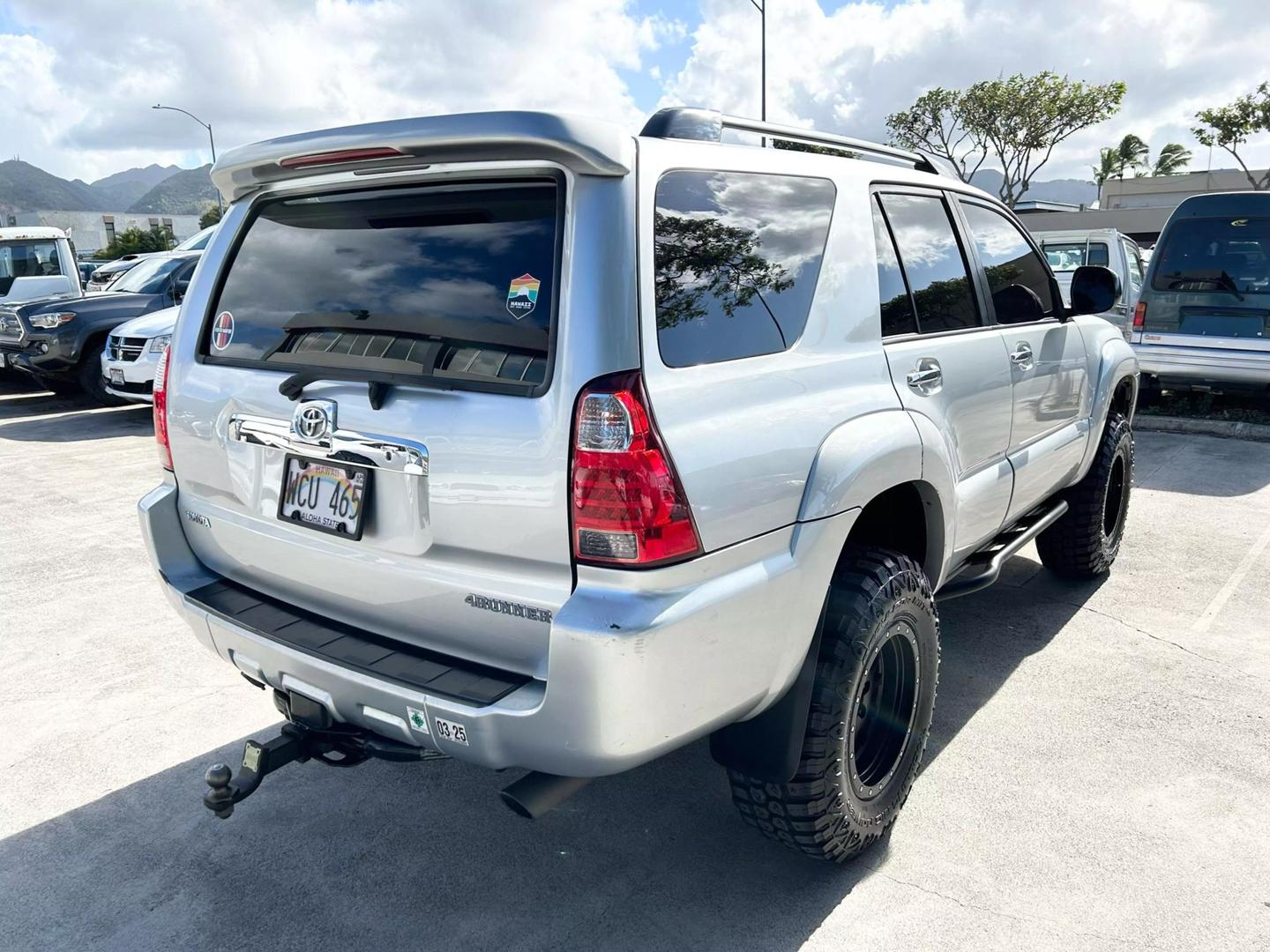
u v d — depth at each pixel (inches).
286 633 90.4
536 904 96.5
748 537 80.0
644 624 71.0
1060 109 1289.4
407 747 87.6
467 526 78.2
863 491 91.1
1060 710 135.7
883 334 104.0
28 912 95.7
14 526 233.8
